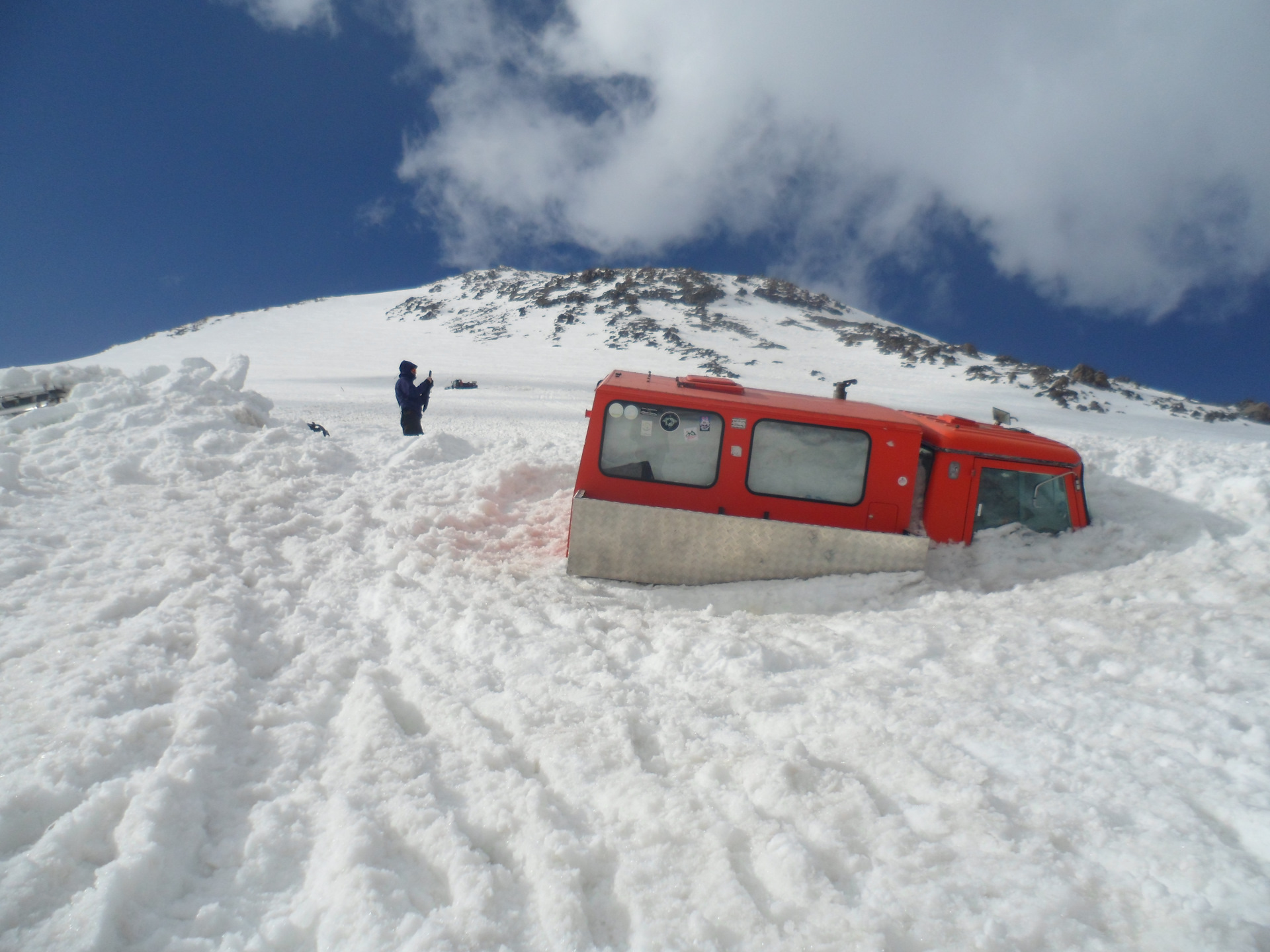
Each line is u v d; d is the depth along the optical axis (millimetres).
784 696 4113
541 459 10180
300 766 3395
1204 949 2299
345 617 5301
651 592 6332
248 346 127938
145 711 3502
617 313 137875
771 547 6426
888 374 99562
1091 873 2686
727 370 98250
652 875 2742
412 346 125062
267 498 8023
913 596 6164
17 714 3461
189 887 2631
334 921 2455
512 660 4516
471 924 2459
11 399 11125
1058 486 6910
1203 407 85875
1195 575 5844
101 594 4945
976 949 2389
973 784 3221
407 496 8828
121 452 9242
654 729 3777
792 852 2762
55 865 2564
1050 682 4176
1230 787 3055
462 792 3211
